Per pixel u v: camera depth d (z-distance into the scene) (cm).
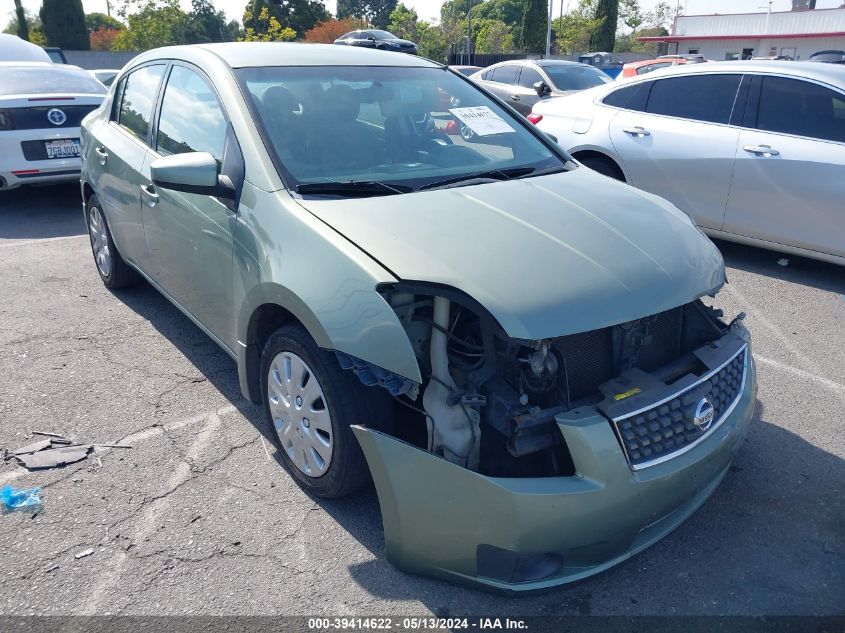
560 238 266
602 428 229
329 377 264
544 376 239
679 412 245
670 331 285
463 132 366
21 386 389
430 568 244
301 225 275
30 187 916
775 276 584
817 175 534
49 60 1121
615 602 250
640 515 233
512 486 221
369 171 318
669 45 4931
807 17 4359
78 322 475
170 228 373
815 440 349
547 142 387
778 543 280
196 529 281
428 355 255
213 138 340
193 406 373
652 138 628
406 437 284
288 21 5034
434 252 250
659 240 279
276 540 276
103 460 325
